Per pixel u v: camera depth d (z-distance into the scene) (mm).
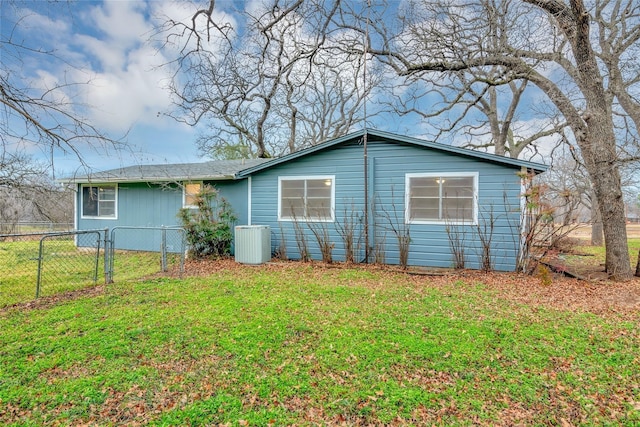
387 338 3475
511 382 2658
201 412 2268
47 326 3736
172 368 2848
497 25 7797
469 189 7320
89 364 2893
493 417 2250
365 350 3189
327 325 3844
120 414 2252
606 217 6887
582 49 6969
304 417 2244
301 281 6188
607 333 3615
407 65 8883
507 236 7094
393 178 7844
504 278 6520
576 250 11500
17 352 3092
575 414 2285
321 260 8430
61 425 2141
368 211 8031
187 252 8922
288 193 8750
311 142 20500
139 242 10312
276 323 3887
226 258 8789
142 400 2402
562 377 2734
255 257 8031
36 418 2201
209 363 2936
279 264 7973
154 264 8016
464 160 7348
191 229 8641
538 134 13664
